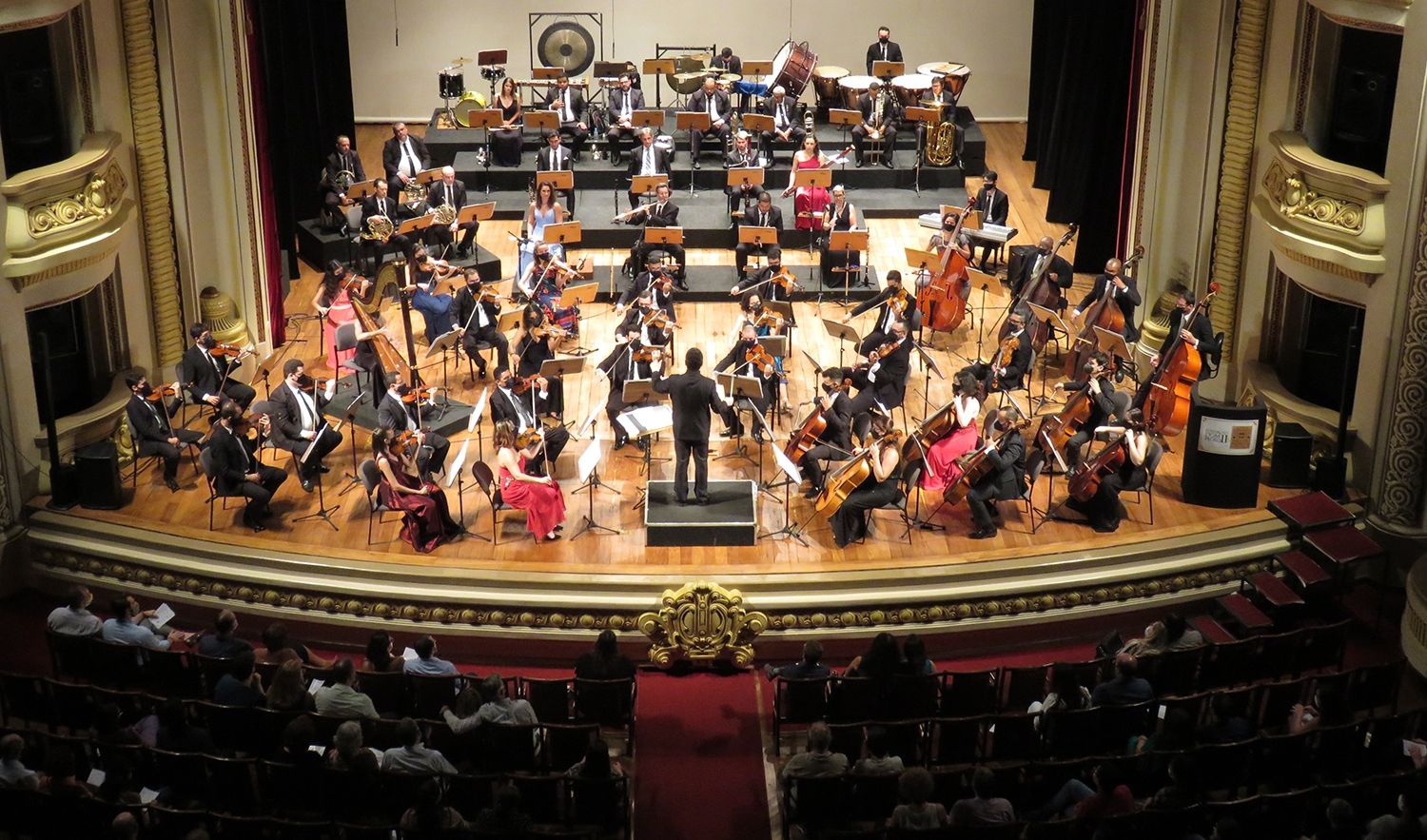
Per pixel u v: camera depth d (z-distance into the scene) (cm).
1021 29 2544
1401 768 1171
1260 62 1588
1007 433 1461
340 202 2022
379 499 1446
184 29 1609
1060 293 1805
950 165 2253
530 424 1527
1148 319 1756
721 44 2545
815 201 2044
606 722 1270
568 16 2528
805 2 2522
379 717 1201
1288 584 1449
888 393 1656
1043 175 2305
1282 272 1614
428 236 2003
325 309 1775
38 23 1431
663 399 1499
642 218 2091
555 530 1466
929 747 1222
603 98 2547
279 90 1961
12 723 1297
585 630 1413
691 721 1338
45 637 1433
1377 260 1456
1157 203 1722
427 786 1059
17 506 1496
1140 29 1708
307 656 1313
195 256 1688
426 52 2538
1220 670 1306
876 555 1448
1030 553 1448
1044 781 1147
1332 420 1552
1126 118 1775
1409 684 1366
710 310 1950
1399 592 1505
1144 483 1477
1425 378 1455
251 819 1064
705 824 1214
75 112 1540
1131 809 1078
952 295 1825
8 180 1446
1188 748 1152
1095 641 1461
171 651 1262
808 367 1791
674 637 1386
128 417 1526
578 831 1071
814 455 1496
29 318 1566
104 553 1467
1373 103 1516
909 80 2303
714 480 1552
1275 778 1171
